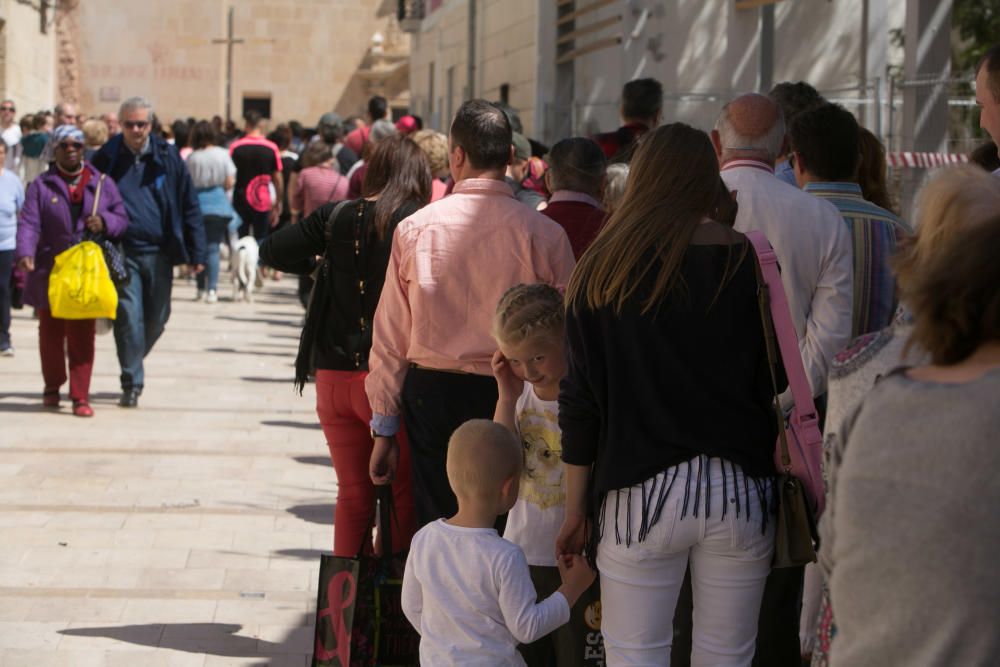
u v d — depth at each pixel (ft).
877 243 16.21
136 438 31.09
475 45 77.71
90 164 33.14
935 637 6.92
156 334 35.24
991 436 6.89
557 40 60.54
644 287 11.75
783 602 13.62
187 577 21.15
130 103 33.40
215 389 37.99
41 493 25.80
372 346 16.25
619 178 20.63
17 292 50.49
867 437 7.32
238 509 25.26
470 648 12.38
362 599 14.80
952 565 6.85
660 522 11.65
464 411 15.80
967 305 7.34
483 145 15.83
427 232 15.71
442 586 12.49
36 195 32.40
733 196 12.50
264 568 21.75
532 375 13.61
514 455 12.61
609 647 12.20
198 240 34.60
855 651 7.22
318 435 32.24
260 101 141.18
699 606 12.14
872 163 17.87
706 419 11.72
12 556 21.81
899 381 7.44
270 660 17.79
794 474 11.97
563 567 12.68
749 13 47.14
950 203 7.93
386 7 141.18
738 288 11.84
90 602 19.80
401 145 17.90
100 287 31.91
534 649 14.78
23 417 32.94
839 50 49.01
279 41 140.05
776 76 49.55
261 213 61.31
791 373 11.92
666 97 43.88
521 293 13.57
